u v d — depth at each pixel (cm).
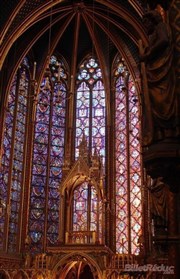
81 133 2388
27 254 1892
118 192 2203
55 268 1762
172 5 547
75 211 2034
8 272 1822
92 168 1973
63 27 2338
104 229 1888
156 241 834
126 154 2248
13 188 2128
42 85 2425
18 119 2264
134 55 2295
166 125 503
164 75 508
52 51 2369
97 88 2467
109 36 2297
